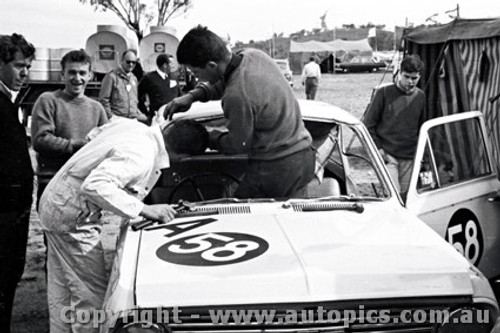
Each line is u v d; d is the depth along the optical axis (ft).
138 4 76.59
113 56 45.11
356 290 8.25
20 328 14.65
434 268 8.63
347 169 13.21
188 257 9.06
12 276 12.04
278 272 8.45
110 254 18.69
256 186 11.88
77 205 11.20
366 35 166.20
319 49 153.17
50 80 47.11
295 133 11.73
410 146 17.20
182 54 11.46
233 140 11.45
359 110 59.57
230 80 11.39
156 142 10.72
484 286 8.64
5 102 11.53
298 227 10.21
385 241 9.57
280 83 11.58
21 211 11.87
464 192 13.56
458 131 13.80
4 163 11.50
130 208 10.07
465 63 24.20
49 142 15.11
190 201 12.38
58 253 11.75
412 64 16.62
